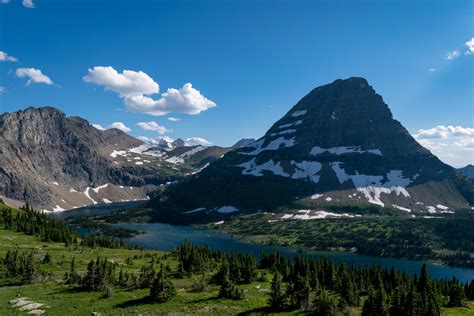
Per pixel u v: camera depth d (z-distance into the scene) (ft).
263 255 529.86
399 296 304.09
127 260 467.93
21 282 333.83
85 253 539.70
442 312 318.86
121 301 275.18
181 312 254.47
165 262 494.18
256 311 268.82
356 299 330.95
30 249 523.29
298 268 416.87
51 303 264.72
